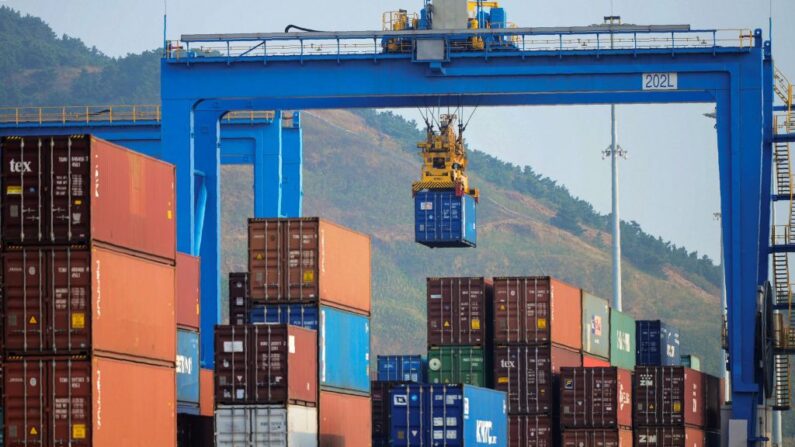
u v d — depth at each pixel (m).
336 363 166.00
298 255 164.75
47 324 124.62
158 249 137.62
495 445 176.50
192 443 157.25
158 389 136.62
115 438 127.50
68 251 125.12
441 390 163.38
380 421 188.25
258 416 149.12
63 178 126.06
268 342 149.88
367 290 179.00
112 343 127.81
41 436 123.81
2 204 125.94
